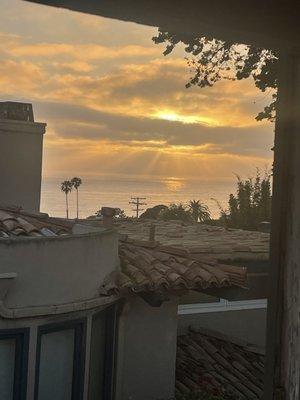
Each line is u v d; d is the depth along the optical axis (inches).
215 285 359.3
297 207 71.8
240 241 503.5
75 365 329.1
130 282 337.1
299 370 71.9
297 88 70.9
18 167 515.8
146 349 375.9
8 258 298.4
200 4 59.1
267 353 75.9
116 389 365.1
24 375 303.3
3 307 292.7
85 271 329.4
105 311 359.3
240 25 63.6
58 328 318.7
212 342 457.4
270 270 75.5
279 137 73.3
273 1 59.8
